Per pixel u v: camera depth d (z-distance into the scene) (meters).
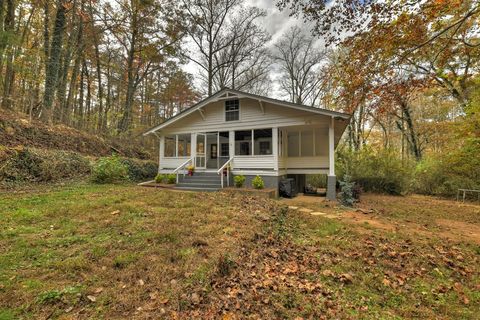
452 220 7.52
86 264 3.24
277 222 5.95
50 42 14.13
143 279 3.01
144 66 23.16
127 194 8.27
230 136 13.36
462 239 5.41
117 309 2.46
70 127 14.34
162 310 2.49
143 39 20.38
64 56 15.80
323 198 11.52
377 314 2.78
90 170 12.04
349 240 4.99
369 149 16.23
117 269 3.21
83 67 20.83
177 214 5.85
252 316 2.55
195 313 2.50
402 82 7.32
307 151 14.39
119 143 17.47
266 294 2.98
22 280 2.83
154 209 6.29
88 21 16.19
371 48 6.49
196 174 13.45
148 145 21.97
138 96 27.72
